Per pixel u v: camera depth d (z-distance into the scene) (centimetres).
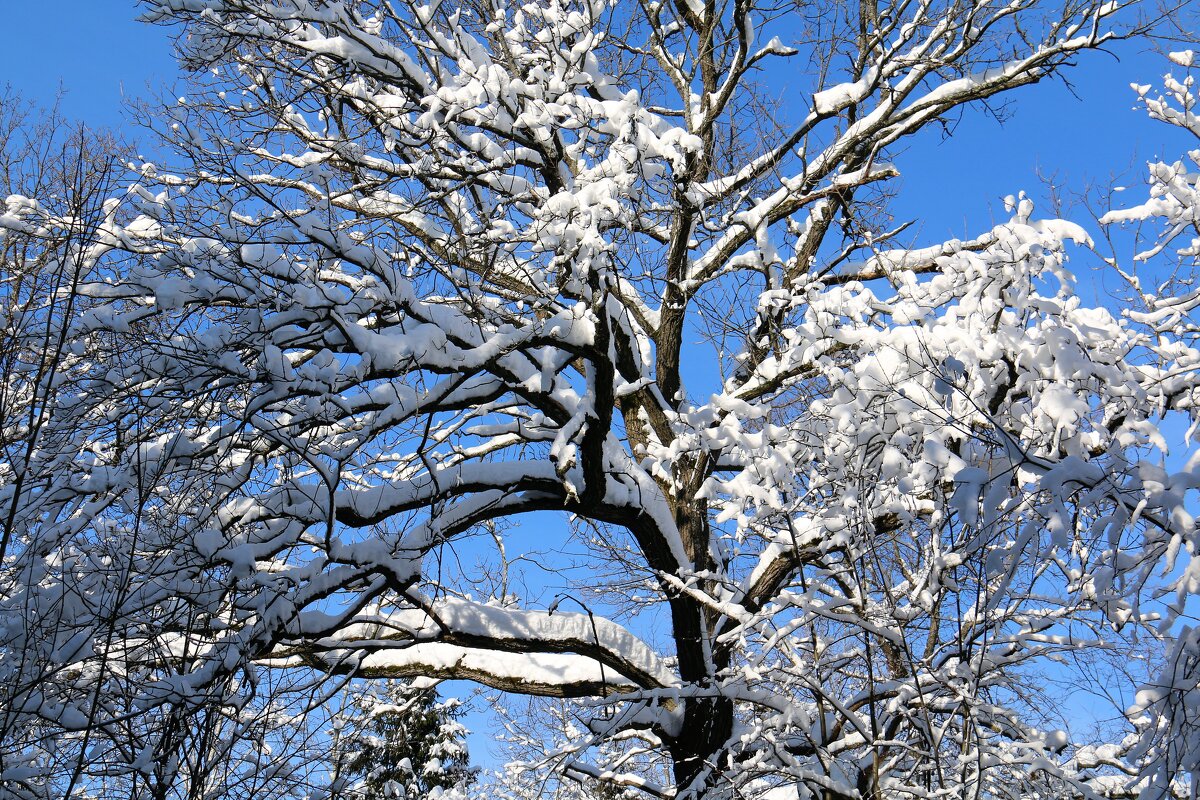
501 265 923
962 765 606
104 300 764
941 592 655
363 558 781
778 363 794
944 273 724
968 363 624
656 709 878
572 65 882
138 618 709
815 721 789
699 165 1036
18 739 657
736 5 997
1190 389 638
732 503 707
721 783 723
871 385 643
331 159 959
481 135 912
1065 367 604
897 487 670
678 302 1016
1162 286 737
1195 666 481
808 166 1016
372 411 852
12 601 680
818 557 847
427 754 1734
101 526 727
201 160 793
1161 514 510
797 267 1113
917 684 602
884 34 1021
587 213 742
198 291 734
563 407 901
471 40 895
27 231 755
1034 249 647
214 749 667
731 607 781
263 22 870
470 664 966
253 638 729
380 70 879
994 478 534
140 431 718
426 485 843
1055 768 631
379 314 805
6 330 728
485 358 802
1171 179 719
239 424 747
